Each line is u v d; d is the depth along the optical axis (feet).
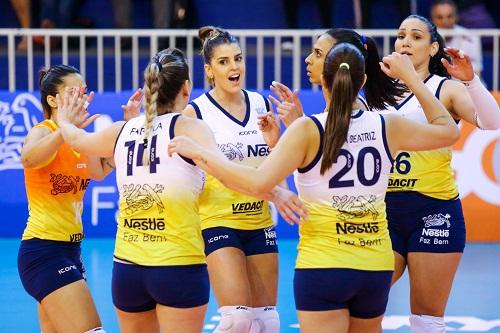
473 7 102.01
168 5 100.73
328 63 39.14
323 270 38.60
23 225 90.74
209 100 50.34
